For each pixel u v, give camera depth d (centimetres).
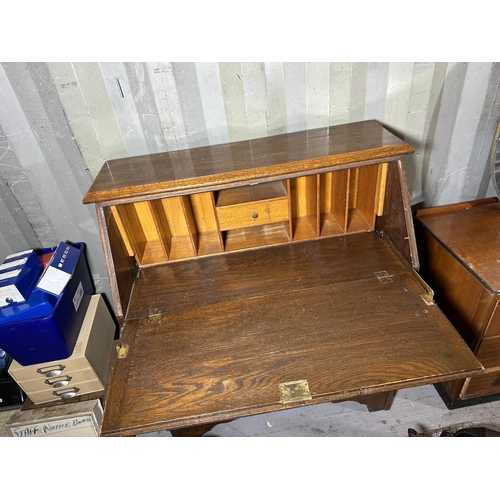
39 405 172
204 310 128
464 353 105
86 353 163
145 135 153
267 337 116
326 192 165
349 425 169
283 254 150
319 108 156
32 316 144
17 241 173
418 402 175
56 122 145
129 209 145
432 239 159
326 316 121
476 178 189
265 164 127
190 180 123
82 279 173
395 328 114
